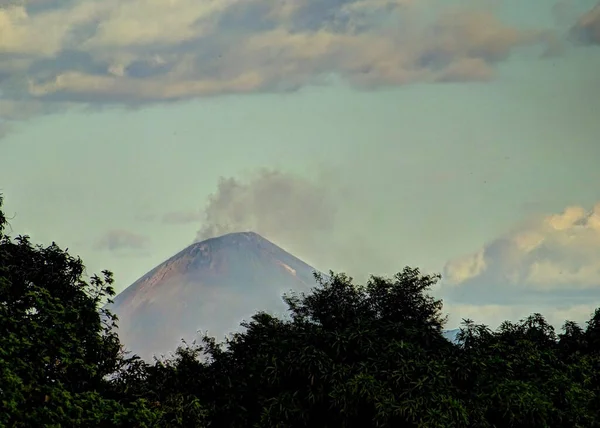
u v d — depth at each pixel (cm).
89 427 6338
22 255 8194
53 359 6769
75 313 6981
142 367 8469
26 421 5816
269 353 8656
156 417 6662
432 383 7894
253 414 8456
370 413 7938
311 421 8075
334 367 8075
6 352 5991
